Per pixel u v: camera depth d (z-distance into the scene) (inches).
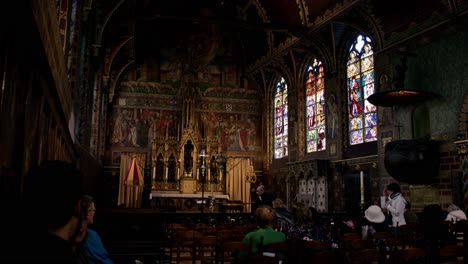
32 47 163.9
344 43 1030.4
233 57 1400.1
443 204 679.7
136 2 1103.0
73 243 86.7
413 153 682.2
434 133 713.6
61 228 80.3
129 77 1311.5
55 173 80.5
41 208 77.2
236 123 1370.6
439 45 716.7
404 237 331.9
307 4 1011.3
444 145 690.2
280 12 1128.2
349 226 468.1
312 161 1051.3
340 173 999.6
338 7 893.8
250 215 677.9
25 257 63.8
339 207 988.6
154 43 1341.0
